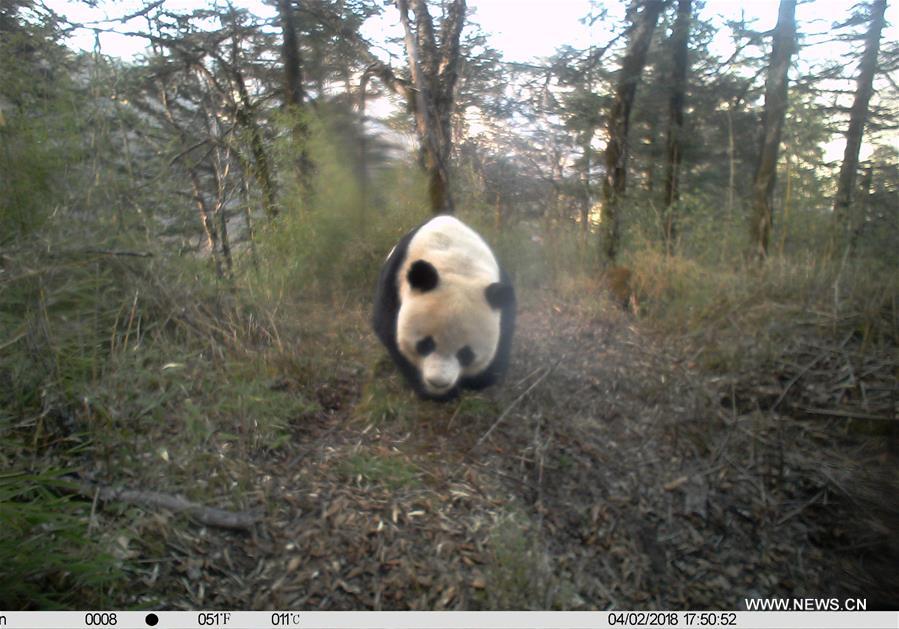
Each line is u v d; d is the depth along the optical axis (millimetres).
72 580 1132
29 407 1501
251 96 4078
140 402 1555
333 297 2752
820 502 1708
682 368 2256
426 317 1755
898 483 1701
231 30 4277
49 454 1411
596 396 2086
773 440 1907
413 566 1307
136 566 1188
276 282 2518
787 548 1588
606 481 1718
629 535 1563
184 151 2742
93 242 1900
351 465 1572
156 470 1412
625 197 3760
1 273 1670
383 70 3730
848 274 2627
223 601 1171
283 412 1735
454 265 1938
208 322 2045
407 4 3402
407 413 1870
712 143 5684
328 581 1251
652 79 5125
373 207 3268
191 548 1258
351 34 4027
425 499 1507
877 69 4480
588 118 4746
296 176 3080
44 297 1679
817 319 2402
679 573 1492
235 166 2902
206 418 1589
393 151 3902
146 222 2127
